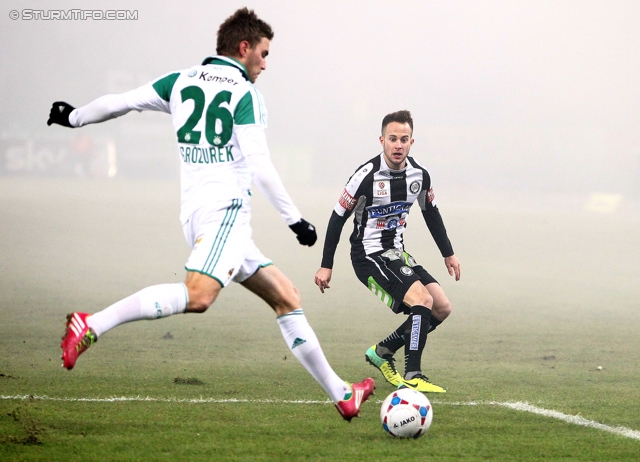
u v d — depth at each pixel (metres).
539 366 26.39
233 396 20.56
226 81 15.05
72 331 13.38
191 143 15.09
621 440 16.70
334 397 16.03
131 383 22.02
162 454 14.93
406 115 23.22
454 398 20.95
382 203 23.47
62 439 15.78
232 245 14.83
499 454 15.44
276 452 15.25
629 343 31.53
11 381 21.83
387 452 15.41
